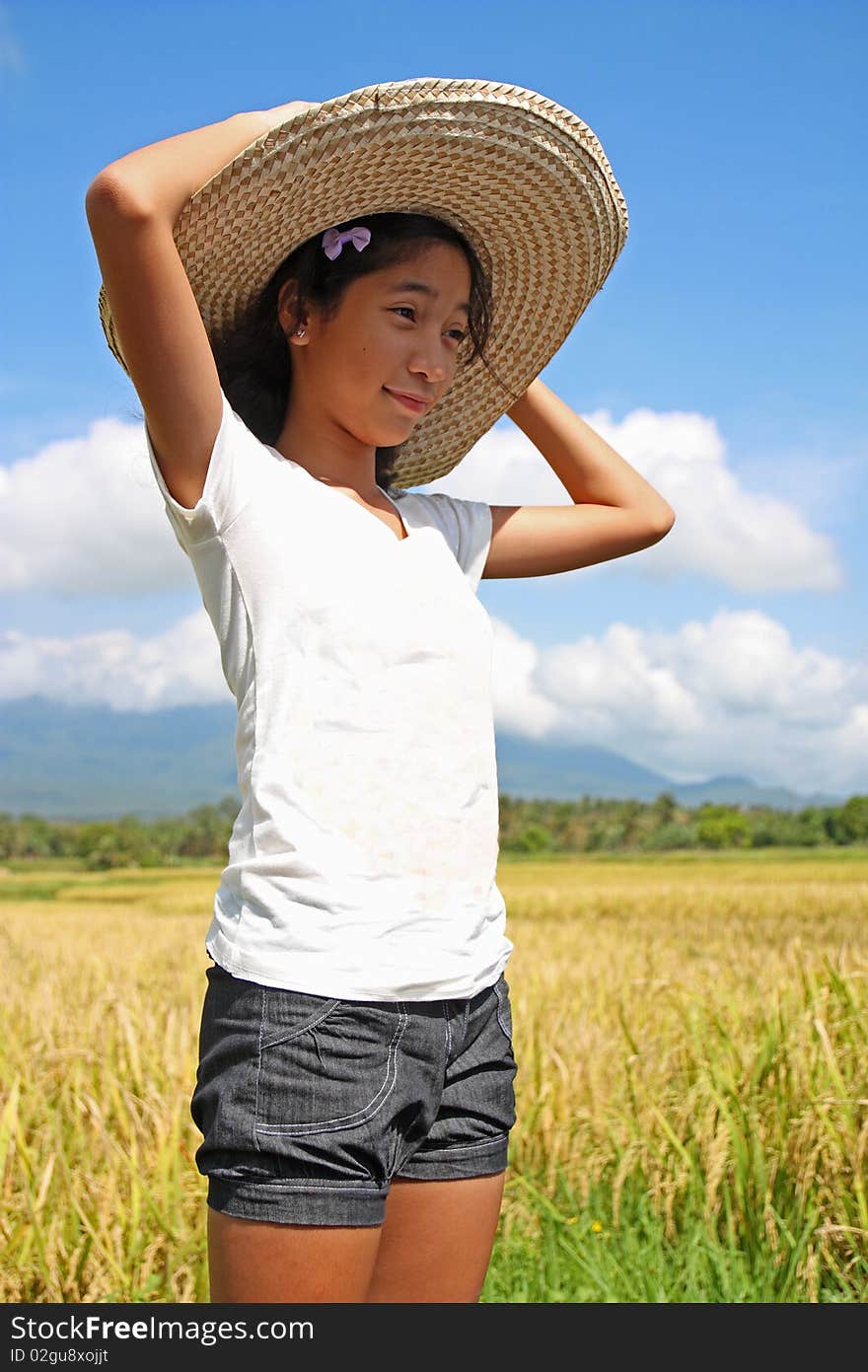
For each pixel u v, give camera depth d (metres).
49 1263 3.03
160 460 1.75
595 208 2.05
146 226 1.60
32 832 129.88
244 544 1.73
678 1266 3.25
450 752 1.75
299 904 1.60
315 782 1.66
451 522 2.15
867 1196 3.29
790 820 99.94
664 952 11.27
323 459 1.95
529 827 108.00
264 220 1.82
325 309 1.89
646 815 114.12
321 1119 1.55
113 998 5.94
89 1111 4.09
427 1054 1.64
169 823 130.12
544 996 6.90
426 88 1.78
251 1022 1.58
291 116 1.80
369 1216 1.57
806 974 4.54
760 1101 3.76
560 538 2.27
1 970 11.88
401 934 1.63
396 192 1.90
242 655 1.74
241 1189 1.56
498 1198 1.81
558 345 2.26
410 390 1.88
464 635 1.84
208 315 1.98
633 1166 3.78
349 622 1.73
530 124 1.89
